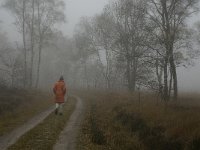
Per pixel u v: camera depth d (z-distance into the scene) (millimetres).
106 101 26359
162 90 24516
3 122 15617
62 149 10508
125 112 17516
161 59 24250
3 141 11461
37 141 11531
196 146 9547
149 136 12156
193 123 11656
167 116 14016
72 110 22312
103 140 12211
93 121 16156
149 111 15836
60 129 14211
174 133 11062
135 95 27719
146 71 29109
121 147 11656
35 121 16375
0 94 23828
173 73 24781
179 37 25828
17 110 19797
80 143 11555
